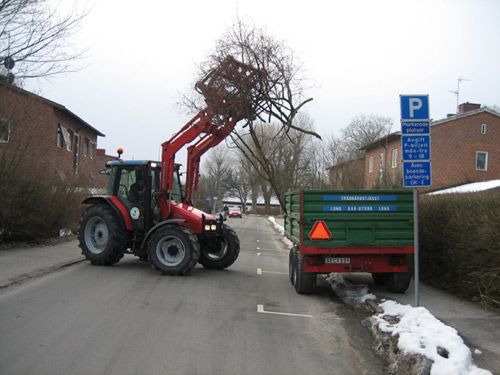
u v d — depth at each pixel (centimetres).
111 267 1181
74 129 3259
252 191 8912
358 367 555
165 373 497
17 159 1436
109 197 1212
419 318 662
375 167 4244
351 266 934
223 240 1275
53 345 562
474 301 843
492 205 826
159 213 1199
